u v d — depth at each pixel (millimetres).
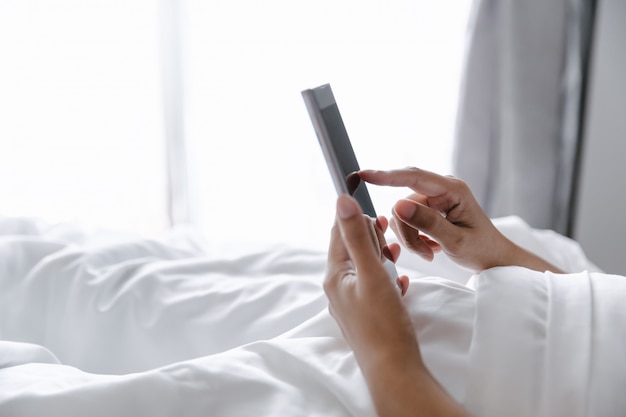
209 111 1944
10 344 646
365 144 1974
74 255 823
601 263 1946
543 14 1759
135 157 1935
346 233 522
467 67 1834
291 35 1890
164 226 2020
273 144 1973
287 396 561
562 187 1953
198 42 1887
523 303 583
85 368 759
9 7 1714
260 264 882
